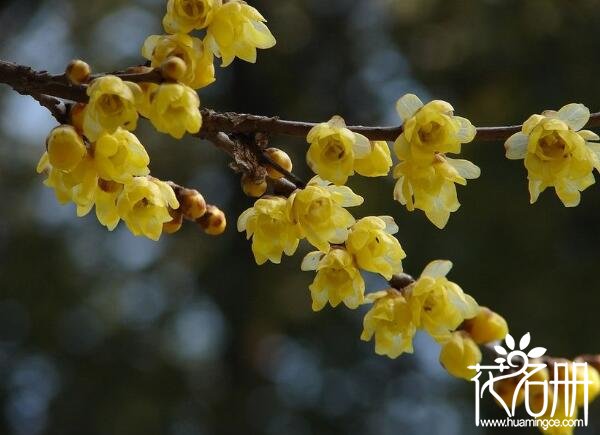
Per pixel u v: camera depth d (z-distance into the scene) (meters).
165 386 17.91
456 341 3.95
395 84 18.08
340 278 3.72
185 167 18.88
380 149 3.51
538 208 15.02
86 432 17.47
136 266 18.78
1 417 17.81
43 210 18.64
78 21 19.06
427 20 16.89
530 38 15.50
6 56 17.83
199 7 3.51
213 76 3.57
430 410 17.39
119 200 3.59
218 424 17.77
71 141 3.35
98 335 18.12
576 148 3.44
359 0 18.86
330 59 18.77
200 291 18.61
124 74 3.36
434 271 3.81
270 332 18.41
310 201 3.51
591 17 15.38
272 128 3.54
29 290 18.03
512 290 15.12
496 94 15.71
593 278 15.19
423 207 3.51
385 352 3.86
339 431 17.86
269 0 18.78
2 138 18.33
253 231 3.64
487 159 14.93
